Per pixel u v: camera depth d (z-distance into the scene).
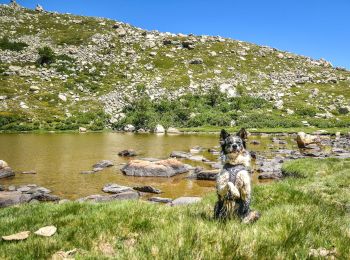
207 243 5.51
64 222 7.75
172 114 82.81
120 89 98.69
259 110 90.12
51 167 26.73
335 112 91.62
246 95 100.19
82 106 85.94
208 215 8.12
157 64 119.88
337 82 121.38
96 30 141.75
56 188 20.03
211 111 87.31
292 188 11.36
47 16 151.50
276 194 10.86
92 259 5.69
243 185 7.11
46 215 8.49
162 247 5.35
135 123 74.94
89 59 118.00
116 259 5.53
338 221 7.19
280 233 6.09
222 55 133.38
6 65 104.19
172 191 19.33
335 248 5.67
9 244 6.54
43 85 94.94
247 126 75.88
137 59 122.31
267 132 64.81
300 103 96.56
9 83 92.88
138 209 8.35
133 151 34.09
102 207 8.77
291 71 127.12
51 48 121.75
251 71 121.88
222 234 5.75
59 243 6.47
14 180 22.09
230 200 7.16
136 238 6.88
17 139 49.25
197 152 36.59
